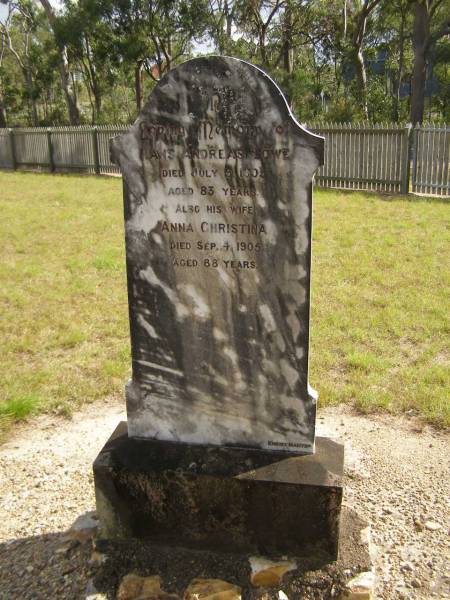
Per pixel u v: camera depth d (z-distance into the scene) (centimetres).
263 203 271
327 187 1617
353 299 678
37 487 354
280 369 290
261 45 3117
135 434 315
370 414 439
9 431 419
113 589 271
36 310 659
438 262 824
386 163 1521
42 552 298
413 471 367
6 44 4956
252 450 300
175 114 270
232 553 289
